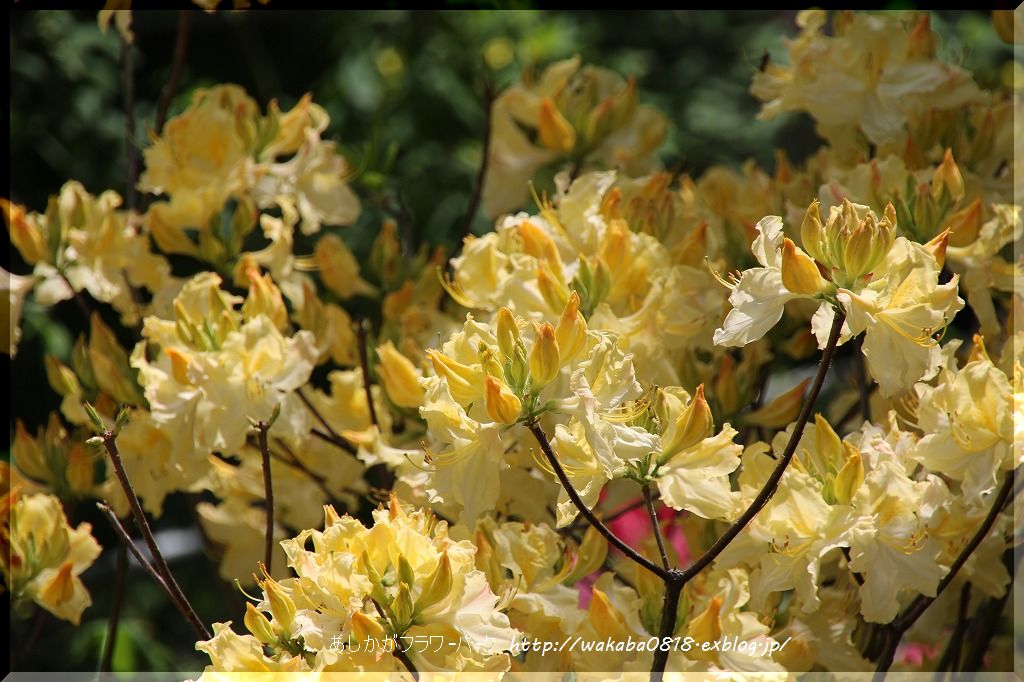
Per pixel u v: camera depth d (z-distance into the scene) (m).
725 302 1.35
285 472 1.43
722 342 1.19
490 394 1.17
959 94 1.40
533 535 1.26
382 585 1.19
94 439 1.22
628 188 1.40
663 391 1.24
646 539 1.33
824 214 1.32
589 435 1.19
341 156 1.51
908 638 1.34
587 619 1.25
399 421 1.40
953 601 1.34
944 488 1.25
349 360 1.45
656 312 1.29
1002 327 1.40
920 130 1.40
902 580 1.24
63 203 1.42
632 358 1.25
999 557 1.29
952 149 1.41
